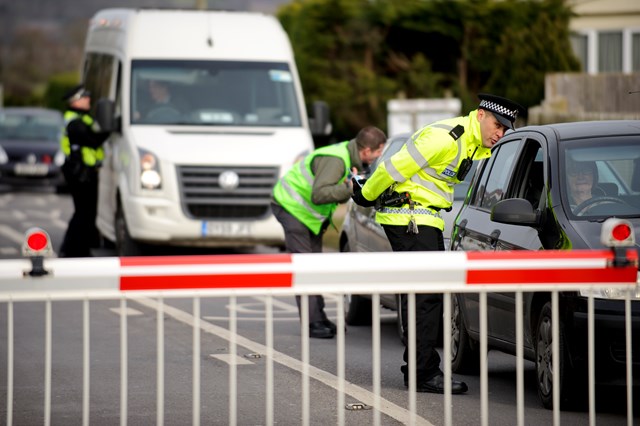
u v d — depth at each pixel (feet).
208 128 136.98
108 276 50.08
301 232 95.20
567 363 64.08
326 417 64.95
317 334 94.38
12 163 256.32
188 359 82.94
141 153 132.16
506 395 71.77
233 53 142.61
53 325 98.07
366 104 228.22
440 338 89.25
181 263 50.31
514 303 69.51
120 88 140.05
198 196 132.46
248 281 50.72
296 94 142.20
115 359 82.74
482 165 81.56
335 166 91.61
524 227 70.95
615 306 62.69
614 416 65.26
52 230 179.52
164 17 144.46
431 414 65.62
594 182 70.13
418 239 71.72
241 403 68.80
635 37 241.14
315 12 228.63
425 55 230.27
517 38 217.36
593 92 182.80
